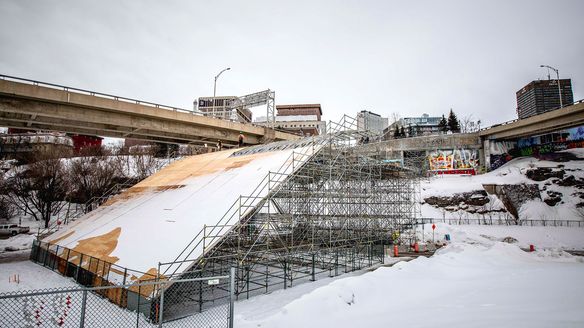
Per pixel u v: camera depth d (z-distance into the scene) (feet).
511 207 157.58
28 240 132.36
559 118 160.25
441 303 37.24
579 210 144.56
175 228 63.16
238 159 98.12
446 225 144.25
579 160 170.19
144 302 46.26
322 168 78.07
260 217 70.59
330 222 78.84
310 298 37.86
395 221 119.75
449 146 211.41
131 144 319.27
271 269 79.20
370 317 34.30
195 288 54.70
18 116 103.30
